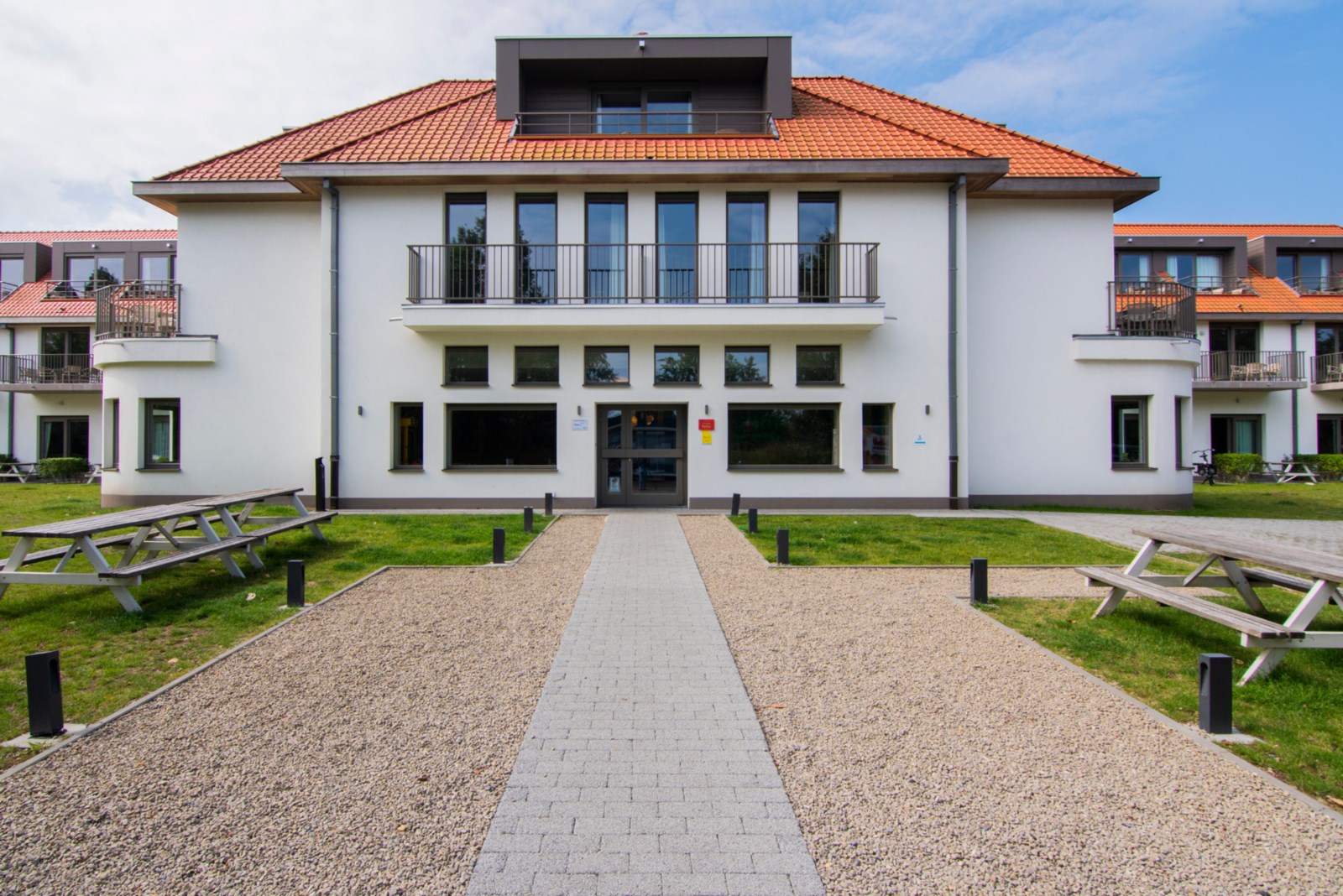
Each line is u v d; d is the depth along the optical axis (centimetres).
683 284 1330
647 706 423
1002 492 1402
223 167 1391
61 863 269
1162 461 1398
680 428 1355
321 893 252
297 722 396
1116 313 1477
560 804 312
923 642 541
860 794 320
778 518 1191
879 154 1323
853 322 1261
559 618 607
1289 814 304
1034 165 1407
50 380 2386
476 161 1263
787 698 435
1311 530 1091
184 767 345
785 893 252
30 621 580
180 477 1367
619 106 1554
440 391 1320
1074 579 751
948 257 1331
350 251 1320
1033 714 408
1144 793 321
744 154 1323
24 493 1652
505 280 1320
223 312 1377
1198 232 2764
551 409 1335
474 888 255
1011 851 277
